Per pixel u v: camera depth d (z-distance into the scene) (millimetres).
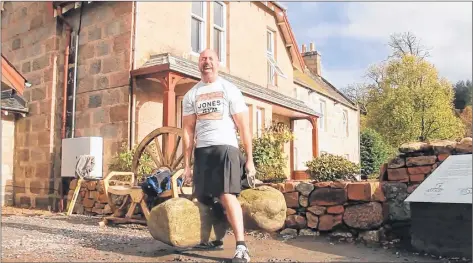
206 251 4094
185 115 4121
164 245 4410
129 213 6102
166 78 8742
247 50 13164
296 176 14547
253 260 3789
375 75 24984
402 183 4984
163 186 5676
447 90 21359
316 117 15344
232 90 3971
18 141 10859
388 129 22891
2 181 10617
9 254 3703
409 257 4004
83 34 10094
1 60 9062
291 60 16219
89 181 8211
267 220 4406
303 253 4168
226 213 3914
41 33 10750
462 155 4441
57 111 10352
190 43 10812
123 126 9086
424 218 4203
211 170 3828
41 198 10078
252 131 11398
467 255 3854
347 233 5082
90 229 5730
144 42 9500
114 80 9359
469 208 3865
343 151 21609
